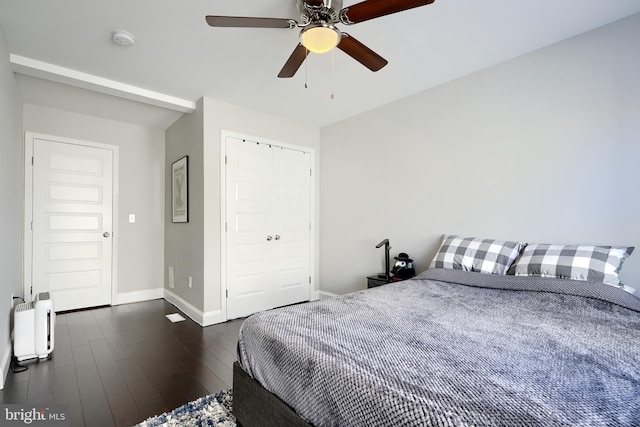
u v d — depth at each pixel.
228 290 3.25
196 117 3.26
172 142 3.97
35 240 3.33
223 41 2.18
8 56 2.27
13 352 2.31
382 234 3.38
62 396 1.79
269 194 3.63
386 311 1.54
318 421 1.01
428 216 2.96
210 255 3.13
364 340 1.18
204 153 3.12
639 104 1.89
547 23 2.00
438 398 0.78
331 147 4.00
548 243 2.23
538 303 1.65
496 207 2.50
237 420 1.48
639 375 0.89
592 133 2.06
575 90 2.13
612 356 1.02
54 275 3.44
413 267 3.01
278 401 1.20
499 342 1.14
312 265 4.06
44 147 3.38
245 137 3.42
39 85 2.82
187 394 1.83
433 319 1.41
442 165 2.86
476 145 2.63
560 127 2.19
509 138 2.44
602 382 0.85
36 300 2.38
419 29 2.06
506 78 2.46
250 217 3.46
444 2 1.80
